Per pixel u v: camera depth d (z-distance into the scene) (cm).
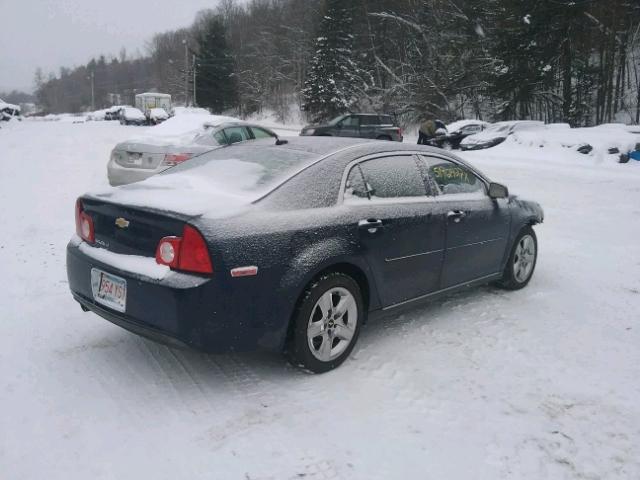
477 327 426
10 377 329
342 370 349
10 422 283
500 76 3228
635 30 3394
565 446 276
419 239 393
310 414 297
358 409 303
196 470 250
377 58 4222
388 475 250
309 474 249
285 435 277
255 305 302
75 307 446
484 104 3978
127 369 343
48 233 674
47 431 277
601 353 384
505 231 484
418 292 405
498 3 3406
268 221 311
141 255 312
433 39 3900
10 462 253
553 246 709
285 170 347
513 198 511
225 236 293
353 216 349
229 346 300
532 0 2952
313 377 338
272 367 350
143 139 873
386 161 393
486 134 2244
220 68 6475
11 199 870
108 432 277
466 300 491
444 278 426
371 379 338
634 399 322
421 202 402
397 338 402
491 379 342
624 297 509
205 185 346
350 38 4459
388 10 4425
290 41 6206
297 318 323
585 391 330
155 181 366
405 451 268
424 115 3819
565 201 1056
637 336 416
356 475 249
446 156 445
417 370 351
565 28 3012
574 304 485
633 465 262
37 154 1494
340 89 4406
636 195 1133
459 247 432
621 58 3469
